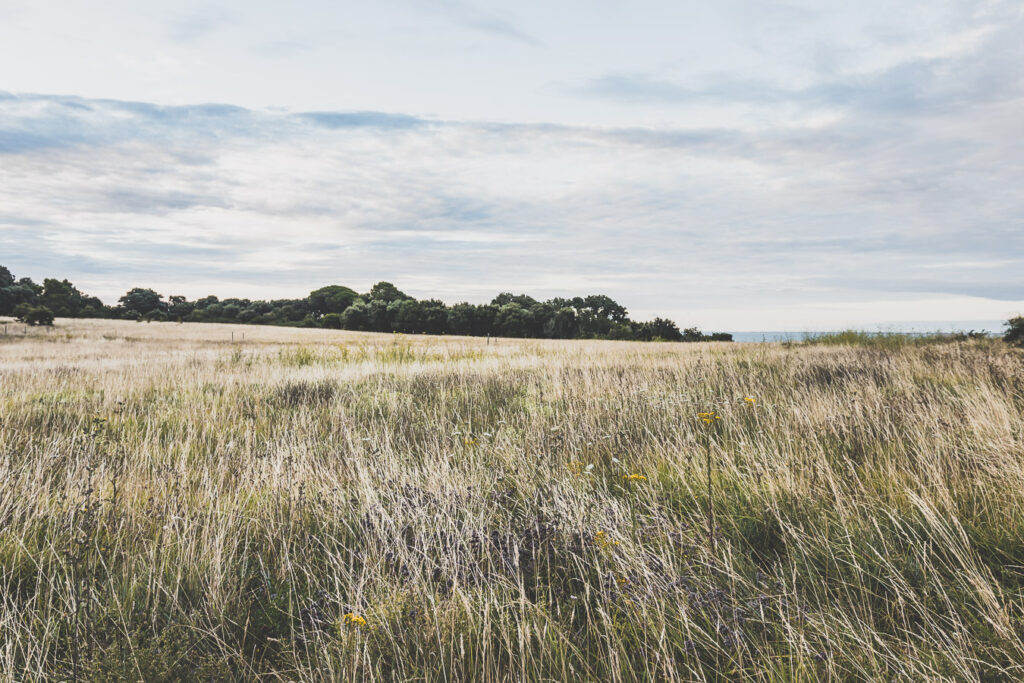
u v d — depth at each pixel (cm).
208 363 1568
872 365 1072
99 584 304
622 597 270
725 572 294
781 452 487
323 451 595
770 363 1220
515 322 8881
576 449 554
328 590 298
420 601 272
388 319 9575
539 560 330
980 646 229
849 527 332
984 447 438
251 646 262
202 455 595
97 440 600
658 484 437
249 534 377
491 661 232
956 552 288
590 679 228
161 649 239
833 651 230
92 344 3441
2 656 237
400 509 380
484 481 478
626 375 1044
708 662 240
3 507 377
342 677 223
